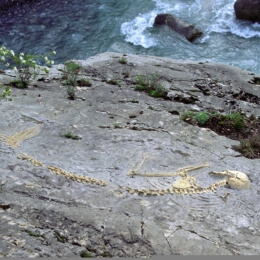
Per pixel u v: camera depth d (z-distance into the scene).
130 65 10.13
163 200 5.57
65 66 9.74
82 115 7.48
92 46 13.81
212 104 8.64
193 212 5.38
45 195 5.40
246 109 8.59
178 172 6.08
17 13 15.34
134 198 5.56
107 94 8.54
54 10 15.48
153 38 13.88
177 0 15.58
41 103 7.79
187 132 7.26
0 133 6.62
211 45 13.45
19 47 13.79
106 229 4.88
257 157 6.80
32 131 6.76
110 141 6.70
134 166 6.15
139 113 7.73
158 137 6.92
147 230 4.89
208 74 9.88
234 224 5.23
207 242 4.83
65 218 5.00
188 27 13.73
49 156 6.22
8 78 8.84
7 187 5.44
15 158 6.07
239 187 5.85
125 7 15.42
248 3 13.71
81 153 6.36
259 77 9.88
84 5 15.66
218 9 14.87
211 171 6.14
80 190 5.59
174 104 8.38
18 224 4.84
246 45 13.35
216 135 7.26
